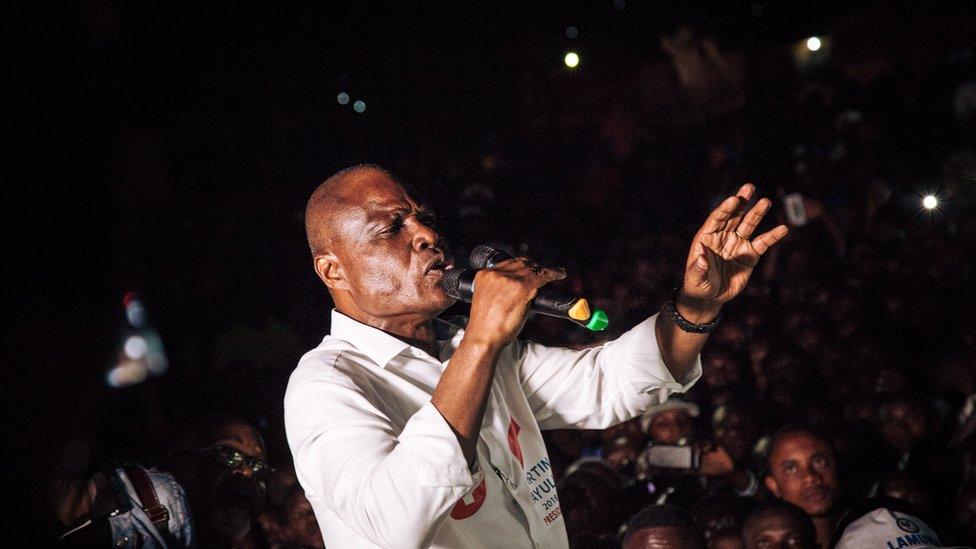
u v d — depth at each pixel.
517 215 10.51
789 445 4.36
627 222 10.31
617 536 4.09
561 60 12.55
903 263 8.05
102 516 2.55
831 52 11.75
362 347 2.27
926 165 9.76
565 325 6.98
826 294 7.45
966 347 5.86
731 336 6.67
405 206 2.33
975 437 4.50
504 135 12.19
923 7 11.27
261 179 7.82
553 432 5.42
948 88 11.02
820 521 4.35
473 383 1.84
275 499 4.26
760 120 11.09
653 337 2.43
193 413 4.05
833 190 9.21
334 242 2.34
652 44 12.81
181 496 2.75
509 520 2.23
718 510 4.01
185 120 7.18
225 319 6.30
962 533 3.86
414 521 1.79
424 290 2.28
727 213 2.23
